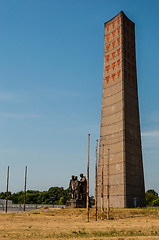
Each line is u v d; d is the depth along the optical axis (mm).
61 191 147875
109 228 31125
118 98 74438
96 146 43688
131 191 67562
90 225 34656
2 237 23984
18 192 156000
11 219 41219
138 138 74438
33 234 25969
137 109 77062
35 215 46469
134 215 49938
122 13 81000
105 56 82688
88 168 41062
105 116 76625
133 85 78375
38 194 144000
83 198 57969
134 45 83562
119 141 70625
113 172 69750
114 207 66938
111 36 82875
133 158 71000
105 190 70562
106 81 79875
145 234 26219
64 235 25281
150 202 122875
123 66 76062
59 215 47188
